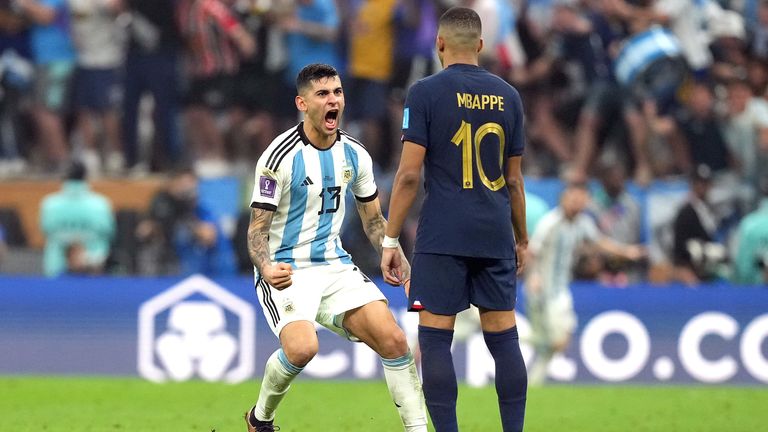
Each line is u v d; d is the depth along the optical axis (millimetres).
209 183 44500
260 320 38906
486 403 32312
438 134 19406
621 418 29984
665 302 39875
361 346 38719
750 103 46125
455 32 19766
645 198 44812
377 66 44625
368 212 21641
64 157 45594
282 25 44312
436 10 45219
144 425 27234
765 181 45656
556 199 44344
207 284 39125
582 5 45875
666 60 45219
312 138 20734
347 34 44594
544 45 45781
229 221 44344
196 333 38875
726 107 46125
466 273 19594
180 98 44938
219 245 42875
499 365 19688
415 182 19438
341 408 30953
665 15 46031
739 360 39812
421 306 19500
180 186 42688
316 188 20703
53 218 43156
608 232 44094
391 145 45031
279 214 20875
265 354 38781
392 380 20391
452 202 19359
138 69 44500
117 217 43969
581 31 45562
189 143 45094
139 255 42812
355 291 20781
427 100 19406
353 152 21125
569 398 34500
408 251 42688
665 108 45812
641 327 39781
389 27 44531
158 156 44875
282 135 20719
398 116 44938
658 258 44438
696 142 45875
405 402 20297
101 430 26375
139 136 45094
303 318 20359
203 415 29234
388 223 20000
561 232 37906
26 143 45750
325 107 20141
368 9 44344
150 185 44281
